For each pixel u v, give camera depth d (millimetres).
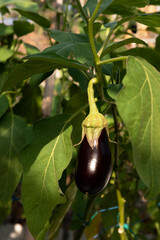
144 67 521
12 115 888
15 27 987
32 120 1109
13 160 825
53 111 1225
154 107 479
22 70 615
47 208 628
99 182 527
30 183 649
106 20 1138
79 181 530
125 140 1083
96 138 545
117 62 941
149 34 1520
